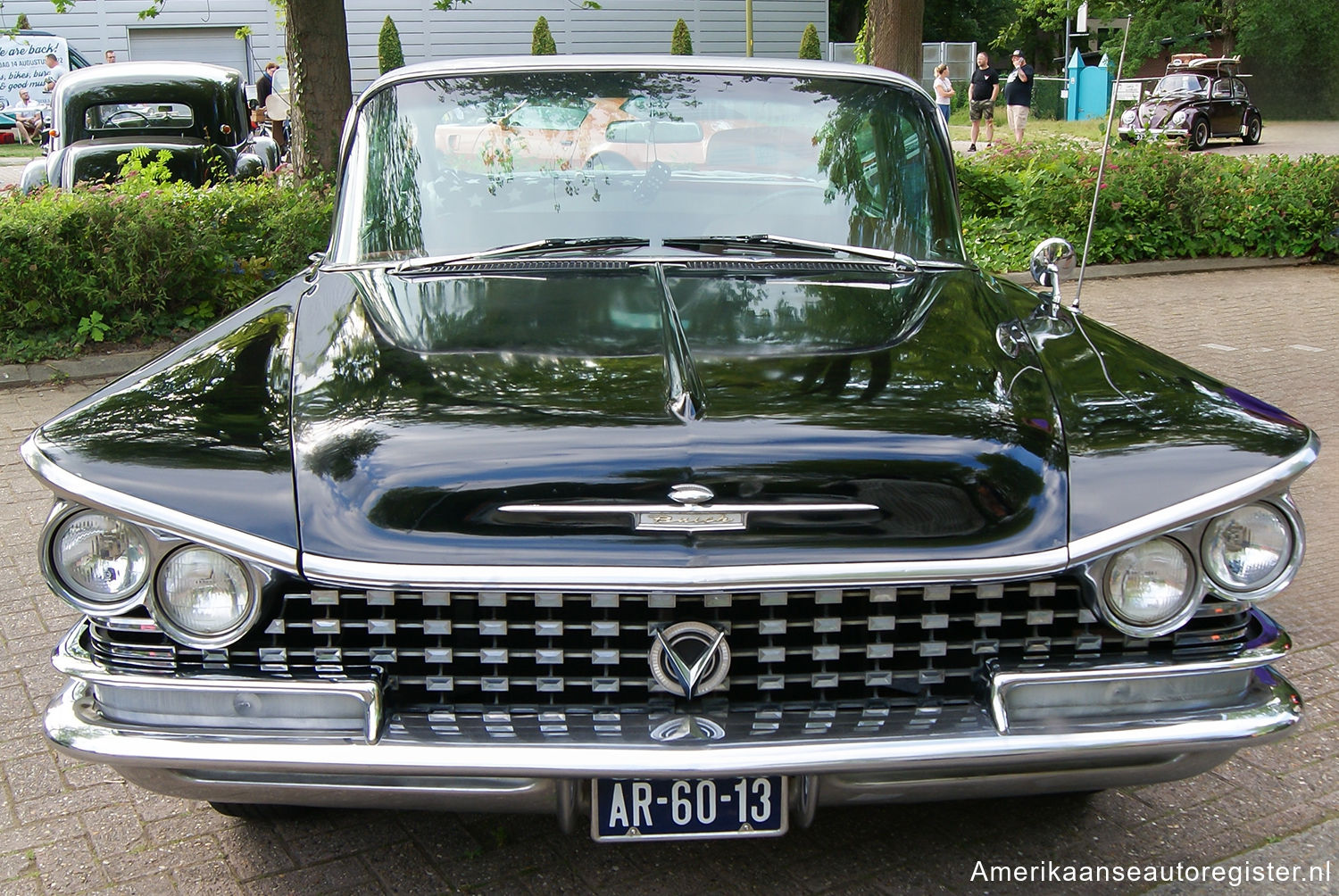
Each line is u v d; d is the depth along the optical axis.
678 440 2.29
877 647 2.34
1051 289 3.56
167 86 10.55
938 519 2.28
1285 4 35.25
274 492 2.28
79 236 7.62
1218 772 3.24
